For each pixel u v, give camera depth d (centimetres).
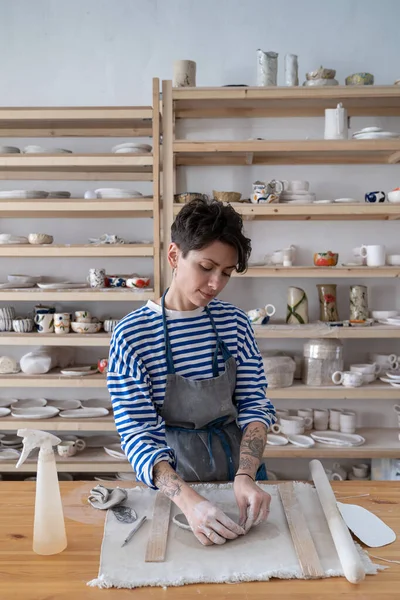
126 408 137
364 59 296
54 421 279
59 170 296
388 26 295
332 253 278
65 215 298
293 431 285
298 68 295
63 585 101
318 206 266
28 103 300
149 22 297
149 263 308
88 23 297
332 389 276
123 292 276
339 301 309
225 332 153
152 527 120
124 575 103
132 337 143
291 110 289
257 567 106
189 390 145
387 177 303
